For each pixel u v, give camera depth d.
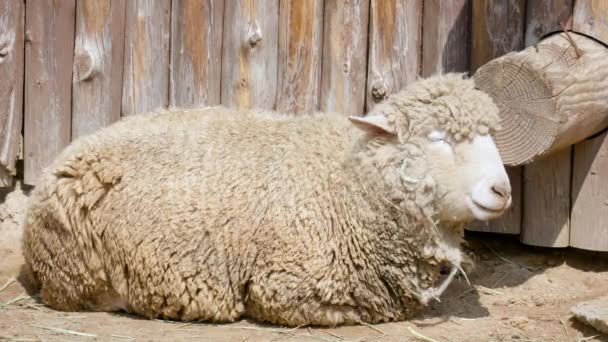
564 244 8.31
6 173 9.41
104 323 7.25
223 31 9.17
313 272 6.94
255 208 7.12
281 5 9.04
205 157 7.41
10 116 9.38
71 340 6.69
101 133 7.82
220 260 7.14
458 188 6.83
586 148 8.13
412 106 6.98
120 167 7.41
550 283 8.27
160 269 7.20
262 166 7.29
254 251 7.07
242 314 7.40
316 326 7.17
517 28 8.41
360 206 7.03
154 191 7.28
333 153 7.25
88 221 7.40
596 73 7.52
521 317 7.28
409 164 6.91
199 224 7.17
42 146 9.43
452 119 6.80
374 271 7.11
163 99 9.28
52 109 9.40
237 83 9.18
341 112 9.02
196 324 7.27
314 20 8.98
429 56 8.84
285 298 6.98
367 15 8.93
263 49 9.11
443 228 7.11
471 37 8.65
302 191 7.11
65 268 7.52
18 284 8.40
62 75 9.38
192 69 9.22
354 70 8.96
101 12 9.28
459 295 8.09
